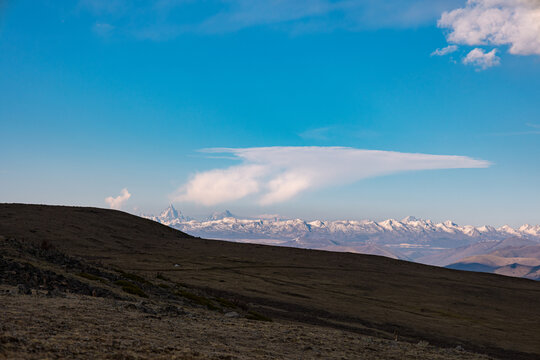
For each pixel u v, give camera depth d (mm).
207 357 17250
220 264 157750
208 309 52938
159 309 32281
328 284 141000
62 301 27203
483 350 78188
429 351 30750
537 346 84188
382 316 99188
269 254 195625
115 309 27297
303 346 24578
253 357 19125
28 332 16688
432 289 151875
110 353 15438
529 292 161500
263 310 85250
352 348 26922
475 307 128250
